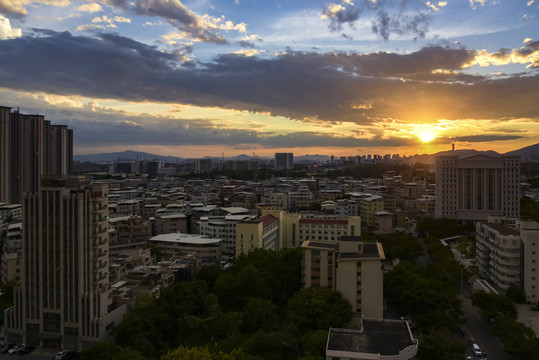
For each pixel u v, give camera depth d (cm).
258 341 15012
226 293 19900
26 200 17138
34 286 17088
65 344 16812
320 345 14350
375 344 12938
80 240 16638
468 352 16088
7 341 17350
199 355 12988
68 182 17112
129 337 15762
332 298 17675
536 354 13962
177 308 17675
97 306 16750
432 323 17100
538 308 19575
